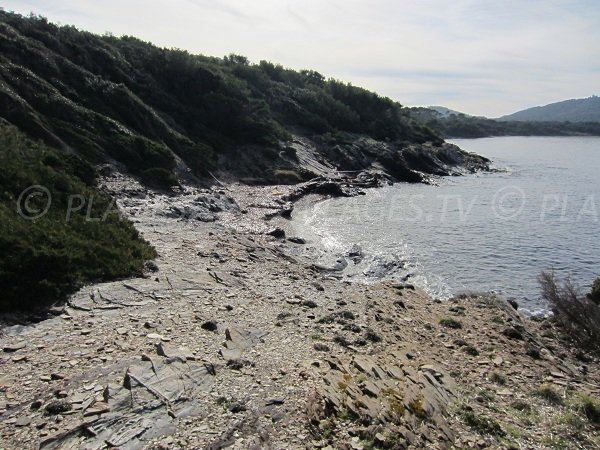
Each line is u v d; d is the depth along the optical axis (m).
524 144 163.12
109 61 54.78
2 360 10.48
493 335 16.94
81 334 12.08
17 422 8.29
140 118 46.78
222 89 65.06
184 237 25.36
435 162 77.25
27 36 48.38
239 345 12.36
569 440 10.36
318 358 12.24
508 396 12.28
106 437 8.02
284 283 20.06
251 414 9.10
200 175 46.47
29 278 14.14
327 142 75.06
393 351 13.83
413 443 9.08
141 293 15.52
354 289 21.42
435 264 28.80
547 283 21.81
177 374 10.27
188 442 8.12
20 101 35.12
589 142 178.38
